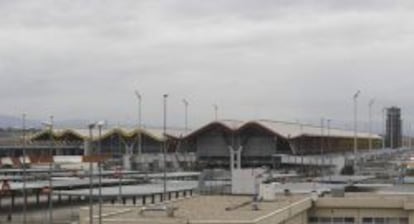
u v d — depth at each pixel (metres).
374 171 159.25
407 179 109.94
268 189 59.75
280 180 110.31
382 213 63.00
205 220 42.62
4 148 195.88
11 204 102.56
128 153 198.88
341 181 103.62
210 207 52.16
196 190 104.50
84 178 132.12
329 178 117.62
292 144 184.88
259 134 186.12
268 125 189.00
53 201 115.38
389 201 62.81
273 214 46.66
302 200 59.44
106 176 138.12
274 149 185.75
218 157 192.25
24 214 88.50
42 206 107.62
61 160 181.62
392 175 133.62
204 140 193.38
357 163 185.00
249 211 48.72
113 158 197.25
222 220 42.56
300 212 58.09
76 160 182.88
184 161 192.88
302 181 106.25
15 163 170.25
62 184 110.88
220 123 187.38
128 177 137.88
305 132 196.12
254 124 184.12
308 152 195.50
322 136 199.00
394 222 62.81
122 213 47.38
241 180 66.81
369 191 79.88
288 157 183.62
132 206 55.56
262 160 186.25
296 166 182.62
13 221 87.69
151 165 187.00
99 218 43.88
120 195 91.06
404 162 175.88
